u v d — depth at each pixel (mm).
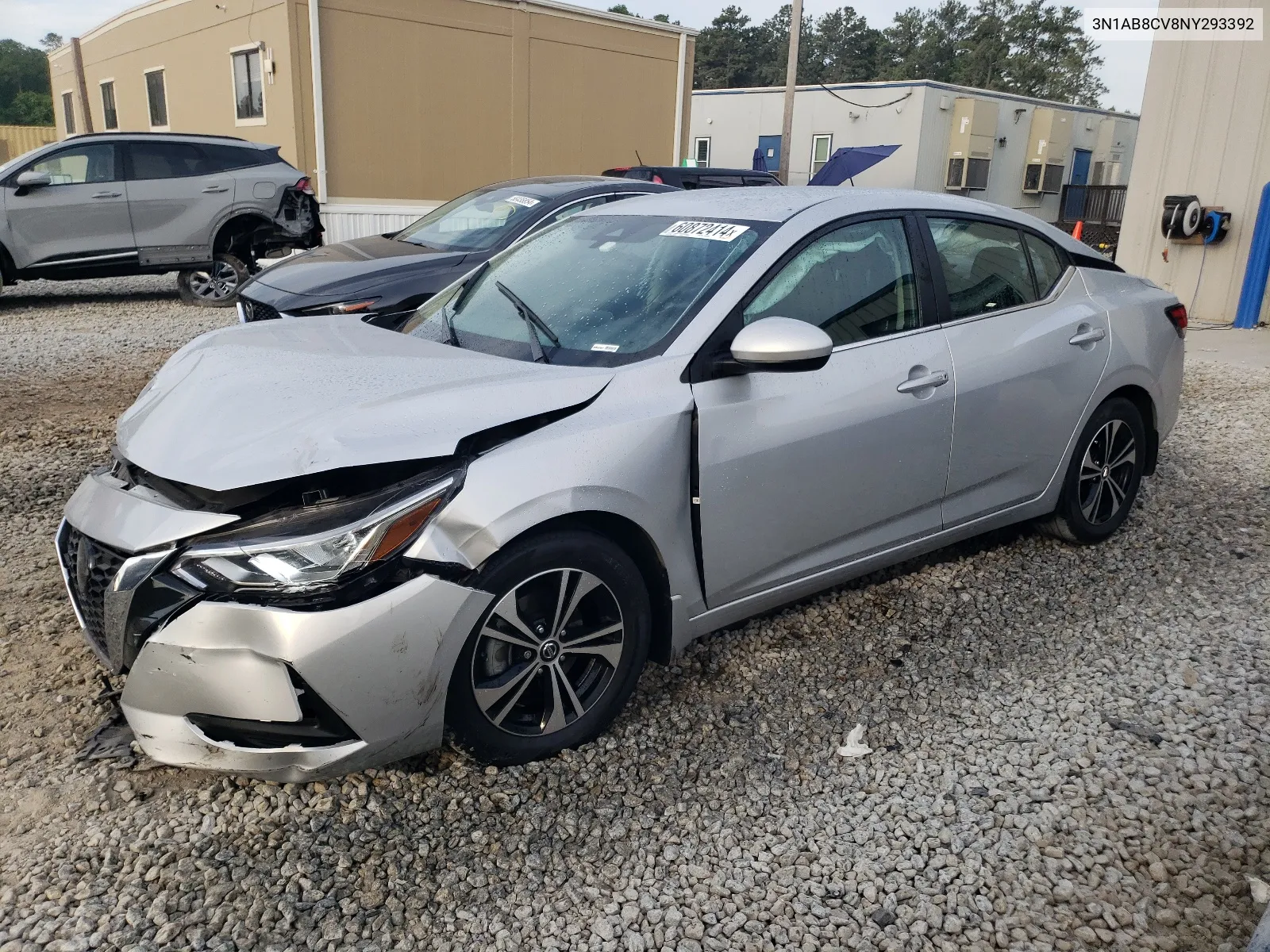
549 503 2705
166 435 2812
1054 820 2744
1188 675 3494
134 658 2545
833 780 2926
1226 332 10859
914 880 2525
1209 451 6227
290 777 2547
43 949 2223
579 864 2566
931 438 3662
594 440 2826
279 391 2906
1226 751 3049
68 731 3033
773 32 75812
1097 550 4652
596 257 3713
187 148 11359
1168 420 4805
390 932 2324
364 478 2594
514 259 4059
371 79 15188
